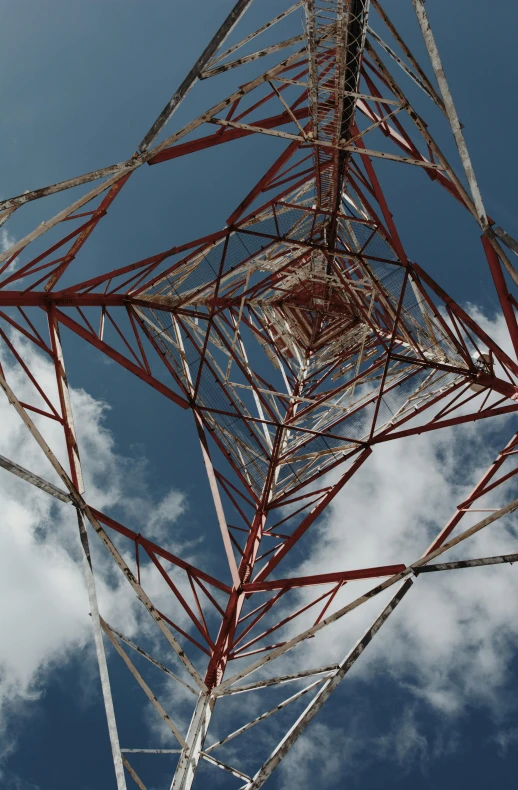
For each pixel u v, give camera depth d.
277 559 19.52
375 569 17.61
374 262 22.64
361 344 28.06
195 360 23.69
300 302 31.72
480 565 15.34
